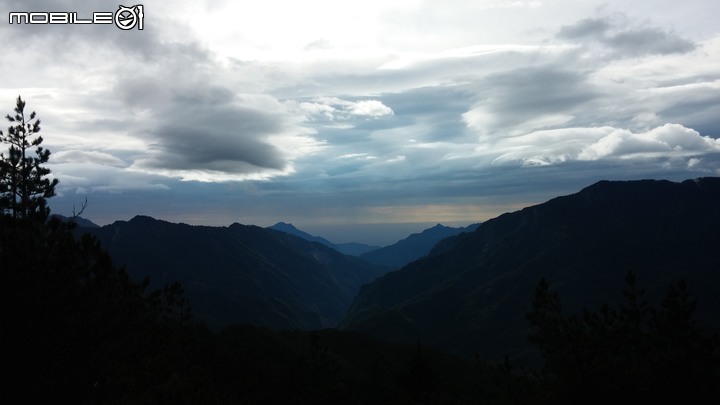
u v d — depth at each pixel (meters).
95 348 14.00
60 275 13.29
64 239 14.84
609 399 19.09
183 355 26.67
